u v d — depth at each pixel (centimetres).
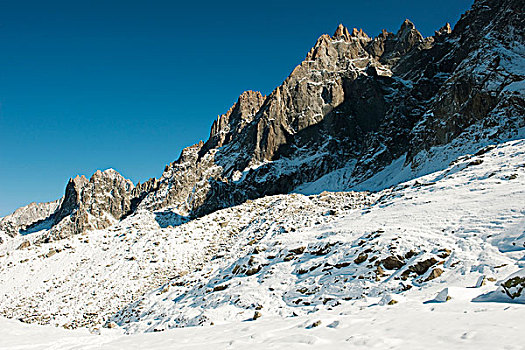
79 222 15600
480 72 8431
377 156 11694
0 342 1703
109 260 7725
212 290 3609
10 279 7912
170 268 6550
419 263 2350
